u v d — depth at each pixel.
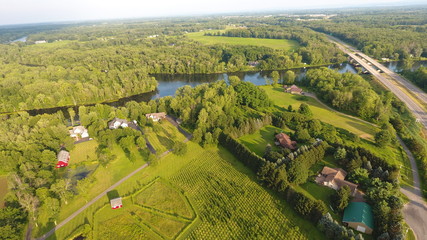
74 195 82.56
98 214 75.25
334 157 92.31
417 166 90.88
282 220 70.81
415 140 100.12
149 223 72.31
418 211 70.88
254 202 77.75
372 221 65.12
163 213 75.56
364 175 80.19
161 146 111.81
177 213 75.56
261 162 87.94
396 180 77.12
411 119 127.00
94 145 113.44
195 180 89.38
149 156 96.88
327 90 159.25
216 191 83.44
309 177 85.69
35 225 70.69
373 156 87.12
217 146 109.62
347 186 73.94
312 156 90.31
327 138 104.94
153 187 86.50
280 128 122.75
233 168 94.62
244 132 116.00
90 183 86.81
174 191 84.44
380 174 80.69
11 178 82.38
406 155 97.12
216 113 125.38
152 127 128.25
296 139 108.31
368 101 128.75
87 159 102.75
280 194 78.75
